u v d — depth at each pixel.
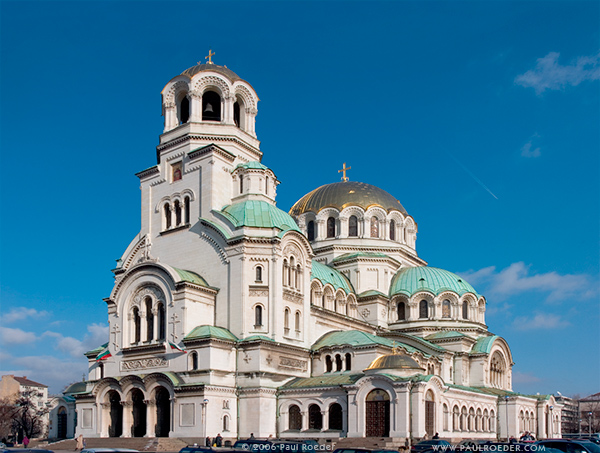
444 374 93.56
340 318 92.88
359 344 79.50
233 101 89.44
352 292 101.56
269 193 86.00
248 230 78.44
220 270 78.94
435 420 71.25
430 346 94.62
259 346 74.00
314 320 86.75
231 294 77.25
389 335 99.06
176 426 71.50
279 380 76.31
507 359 104.44
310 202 114.00
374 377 70.25
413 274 107.31
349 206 109.88
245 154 89.19
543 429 99.94
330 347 81.12
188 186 84.69
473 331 102.81
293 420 74.44
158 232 86.25
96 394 78.75
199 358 72.88
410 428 67.75
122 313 81.88
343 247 107.88
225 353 74.00
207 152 83.44
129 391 76.25
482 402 88.56
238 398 74.00
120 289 82.75
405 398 68.12
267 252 78.19
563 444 44.84
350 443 67.00
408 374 71.50
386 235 110.12
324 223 110.81
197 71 89.62
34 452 29.77
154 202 87.75
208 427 69.62
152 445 68.75
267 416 73.44
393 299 105.06
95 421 78.44
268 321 76.81
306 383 75.38
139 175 89.81
